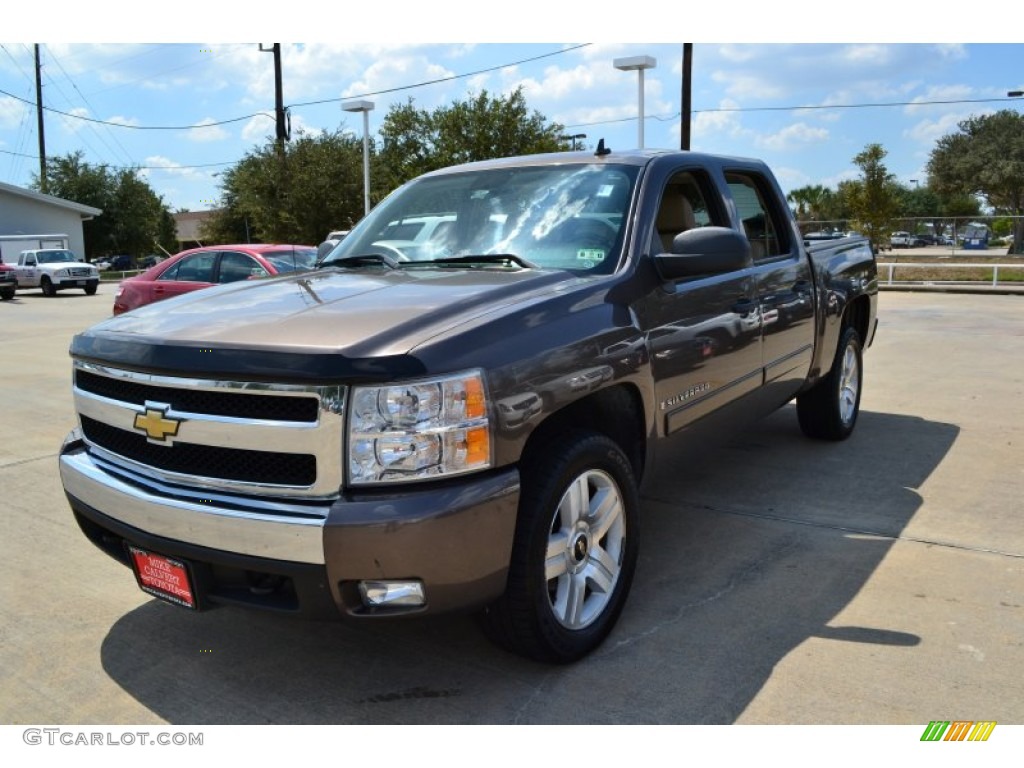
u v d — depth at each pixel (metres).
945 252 40.31
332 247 4.60
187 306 3.23
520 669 3.12
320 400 2.54
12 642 3.42
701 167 4.40
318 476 2.56
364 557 2.50
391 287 3.26
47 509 5.05
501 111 32.09
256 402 2.64
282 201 29.66
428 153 36.22
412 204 4.32
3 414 7.84
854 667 3.09
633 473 3.50
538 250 3.70
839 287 5.69
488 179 4.21
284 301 3.14
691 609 3.57
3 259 39.09
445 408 2.58
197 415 2.72
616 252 3.56
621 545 3.32
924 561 4.05
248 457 2.67
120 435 3.03
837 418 6.06
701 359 3.88
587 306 3.20
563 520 3.05
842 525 4.55
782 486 5.21
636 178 3.86
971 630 3.36
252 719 2.86
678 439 3.82
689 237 3.52
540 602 2.90
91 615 3.65
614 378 3.18
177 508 2.71
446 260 3.76
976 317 14.58
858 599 3.65
